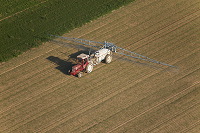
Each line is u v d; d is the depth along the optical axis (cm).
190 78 16288
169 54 17638
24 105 15262
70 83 16188
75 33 18962
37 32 18925
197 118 14462
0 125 14462
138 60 17350
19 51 17912
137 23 19588
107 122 14425
